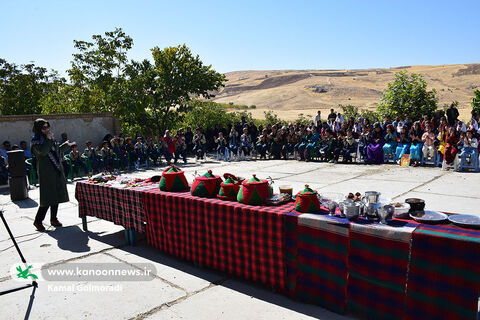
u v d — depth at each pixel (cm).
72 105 1978
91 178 611
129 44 1898
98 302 371
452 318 268
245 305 352
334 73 16875
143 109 1867
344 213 325
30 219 711
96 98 1925
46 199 606
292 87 12231
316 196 357
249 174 1110
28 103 2238
